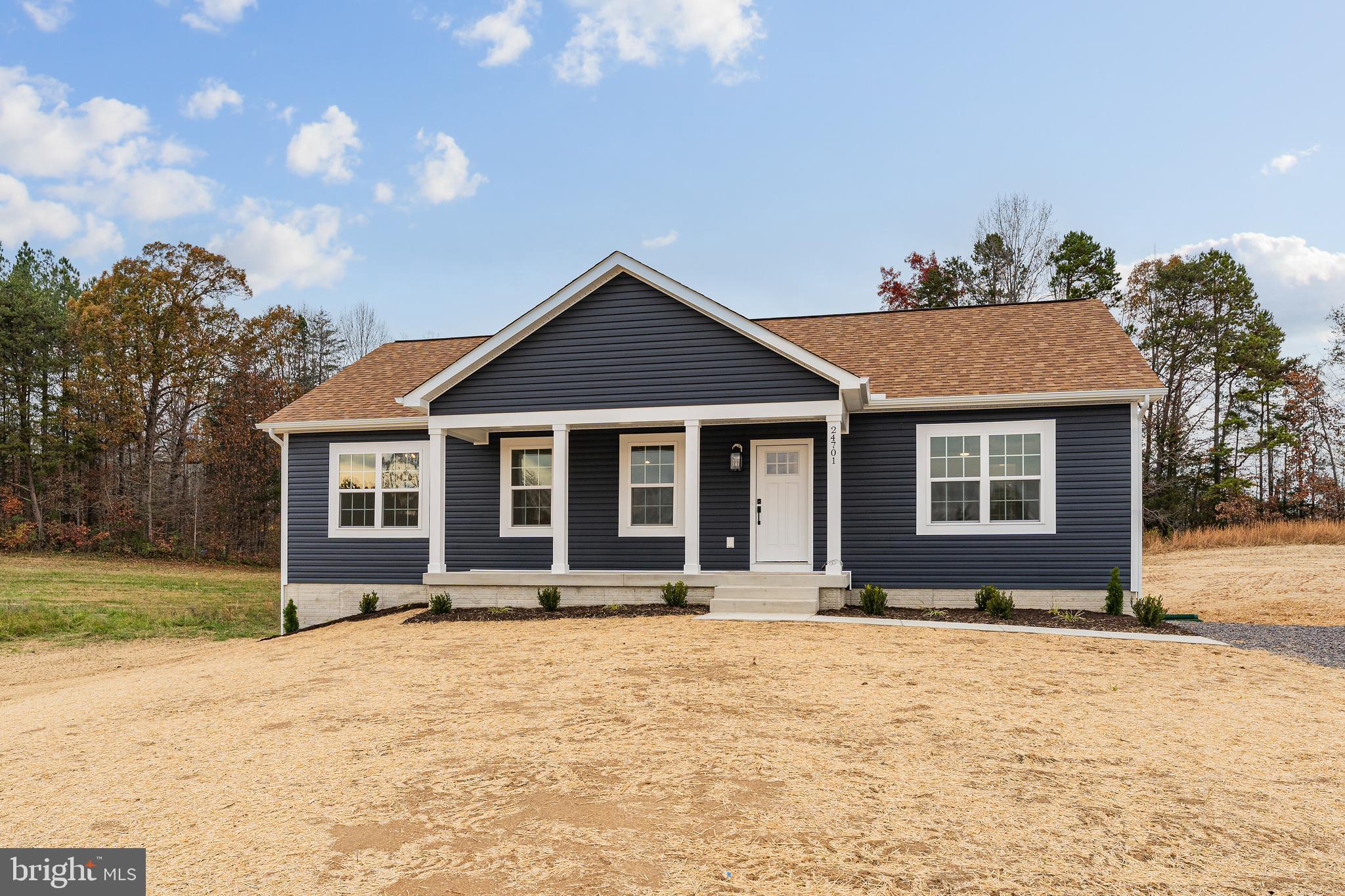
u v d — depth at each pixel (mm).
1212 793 6113
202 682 11078
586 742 7277
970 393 15555
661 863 4949
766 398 15250
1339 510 40781
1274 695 9156
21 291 46719
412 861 5051
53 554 40250
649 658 10758
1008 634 12602
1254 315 44094
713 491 17000
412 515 18484
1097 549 15172
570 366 16062
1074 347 16781
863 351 18094
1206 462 42625
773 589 14820
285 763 7066
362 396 19562
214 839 5516
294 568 18906
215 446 42469
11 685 13852
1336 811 5809
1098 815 5664
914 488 16000
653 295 15836
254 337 44719
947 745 7113
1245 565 26547
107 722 9023
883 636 12219
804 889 4617
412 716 8383
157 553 42219
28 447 42906
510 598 15891
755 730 7508
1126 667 10430
